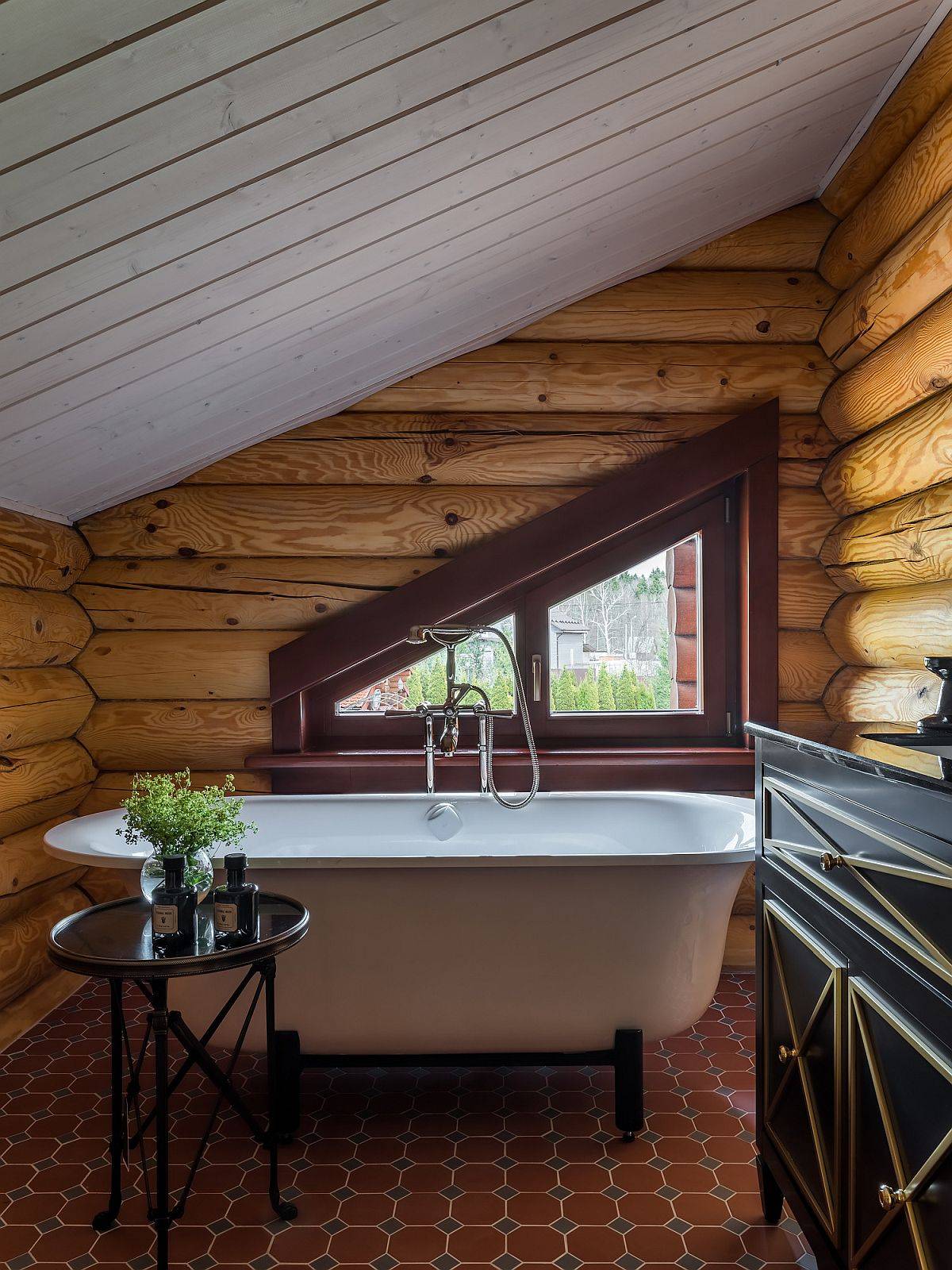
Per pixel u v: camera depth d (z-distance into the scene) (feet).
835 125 9.18
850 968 4.71
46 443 8.23
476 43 5.46
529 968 7.50
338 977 7.50
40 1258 5.95
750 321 10.98
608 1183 6.76
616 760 10.73
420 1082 8.41
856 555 9.95
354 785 10.78
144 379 7.75
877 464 9.30
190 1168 6.98
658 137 7.66
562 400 10.91
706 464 10.82
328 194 6.24
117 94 4.65
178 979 7.59
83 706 10.80
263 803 10.02
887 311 9.04
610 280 10.68
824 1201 4.97
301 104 5.28
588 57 6.11
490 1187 6.71
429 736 10.16
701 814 9.58
